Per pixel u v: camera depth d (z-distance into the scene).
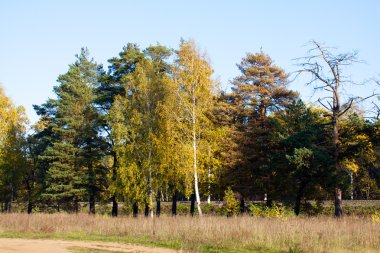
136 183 30.62
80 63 45.25
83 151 40.50
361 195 59.41
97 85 44.66
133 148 31.19
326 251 16.02
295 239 17.98
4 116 43.56
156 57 38.25
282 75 33.81
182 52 29.42
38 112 48.41
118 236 22.97
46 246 19.23
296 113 30.66
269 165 29.30
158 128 30.94
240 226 20.58
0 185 44.44
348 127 30.33
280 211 28.27
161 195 32.53
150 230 23.34
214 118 32.06
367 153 30.69
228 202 29.61
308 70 30.09
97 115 40.94
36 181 47.97
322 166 27.66
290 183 31.44
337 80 29.62
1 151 42.91
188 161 28.06
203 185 33.03
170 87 29.28
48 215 30.70
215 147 30.30
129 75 33.59
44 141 46.09
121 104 33.00
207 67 29.48
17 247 18.78
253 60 34.12
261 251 17.23
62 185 39.75
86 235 23.42
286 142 28.88
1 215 30.48
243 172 31.25
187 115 29.06
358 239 17.72
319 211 33.00
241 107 32.84
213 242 19.28
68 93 43.97
